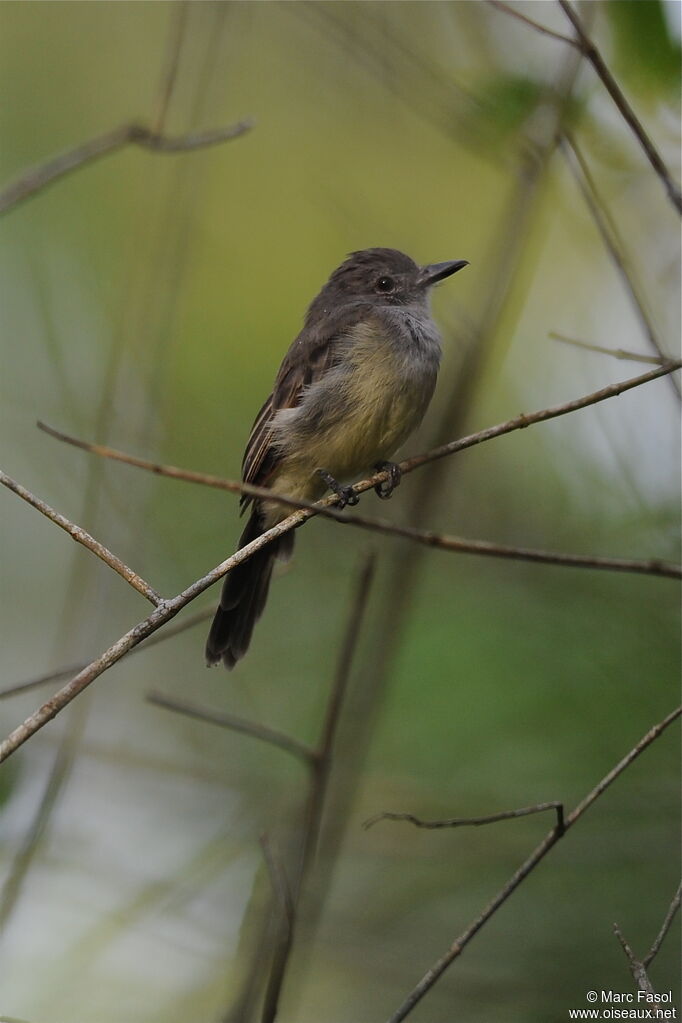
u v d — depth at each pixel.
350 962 10.45
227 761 11.88
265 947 8.40
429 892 10.60
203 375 13.18
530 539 11.88
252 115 13.77
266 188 13.80
